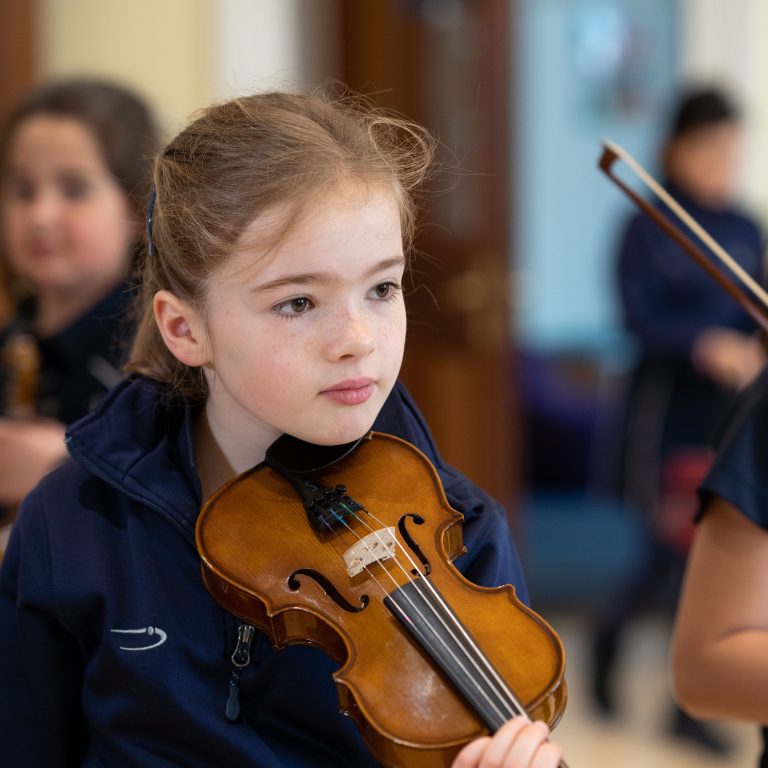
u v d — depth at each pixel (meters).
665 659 8.43
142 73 7.35
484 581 2.63
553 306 12.52
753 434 2.87
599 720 7.51
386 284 2.46
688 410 7.45
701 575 2.90
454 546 2.61
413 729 2.17
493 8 7.79
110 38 7.29
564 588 9.57
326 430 2.44
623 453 7.72
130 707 2.55
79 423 2.74
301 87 3.06
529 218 12.33
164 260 2.56
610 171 3.41
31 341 4.23
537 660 2.28
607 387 11.64
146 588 2.59
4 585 2.73
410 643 2.34
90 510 2.69
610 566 9.87
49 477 2.78
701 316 7.48
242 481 2.65
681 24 11.23
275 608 2.41
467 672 2.23
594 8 11.77
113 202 4.39
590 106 12.01
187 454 2.72
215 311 2.45
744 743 7.14
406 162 2.68
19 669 2.71
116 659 2.55
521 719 2.10
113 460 2.68
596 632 7.55
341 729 2.56
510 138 7.90
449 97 7.96
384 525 2.58
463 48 7.89
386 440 2.78
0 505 4.02
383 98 8.04
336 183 2.35
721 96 7.76
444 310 8.09
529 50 11.88
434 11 7.96
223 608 2.55
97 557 2.63
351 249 2.35
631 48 11.77
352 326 2.38
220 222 2.39
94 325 4.25
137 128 4.48
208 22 7.44
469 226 7.94
